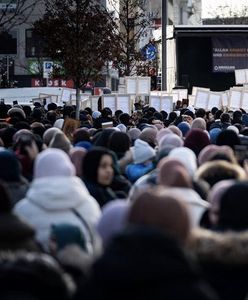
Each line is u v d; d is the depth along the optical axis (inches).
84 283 301.7
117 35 2283.5
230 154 590.6
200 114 1493.6
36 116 1391.5
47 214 453.4
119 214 397.7
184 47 2330.2
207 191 519.2
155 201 319.0
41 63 3486.7
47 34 1911.9
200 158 633.0
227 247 354.0
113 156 604.7
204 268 356.8
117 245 298.7
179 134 928.9
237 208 359.6
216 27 2321.6
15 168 534.9
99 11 1911.9
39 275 315.3
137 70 2600.9
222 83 2333.9
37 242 390.3
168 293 291.3
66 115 1440.7
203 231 369.7
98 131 956.6
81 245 388.2
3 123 1175.0
